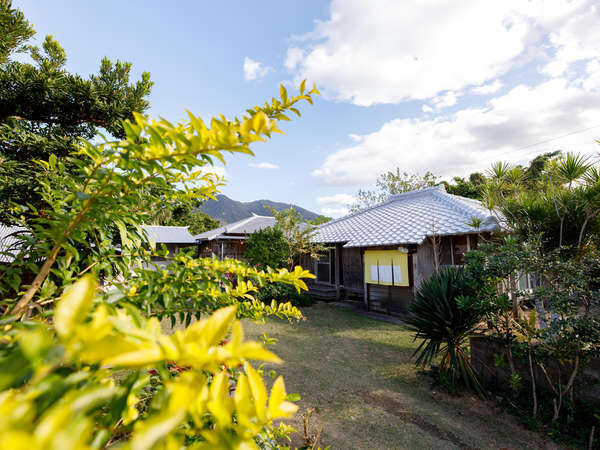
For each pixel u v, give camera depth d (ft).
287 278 4.11
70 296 1.33
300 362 17.11
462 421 11.12
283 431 5.25
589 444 9.40
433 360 17.26
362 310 32.01
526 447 9.70
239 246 56.44
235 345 1.36
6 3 11.82
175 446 1.38
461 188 69.46
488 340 13.98
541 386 12.12
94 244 4.82
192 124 1.93
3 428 1.03
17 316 2.50
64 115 13.05
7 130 10.73
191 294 3.84
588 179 14.48
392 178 83.76
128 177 2.76
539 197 17.99
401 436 10.24
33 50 14.49
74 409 1.21
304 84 2.94
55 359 1.19
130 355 1.17
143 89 14.32
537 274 12.98
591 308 10.97
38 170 9.10
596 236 15.51
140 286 3.47
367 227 37.17
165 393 1.72
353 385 14.11
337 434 10.35
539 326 16.52
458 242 27.04
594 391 10.74
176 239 65.77
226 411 1.63
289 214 39.68
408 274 27.58
